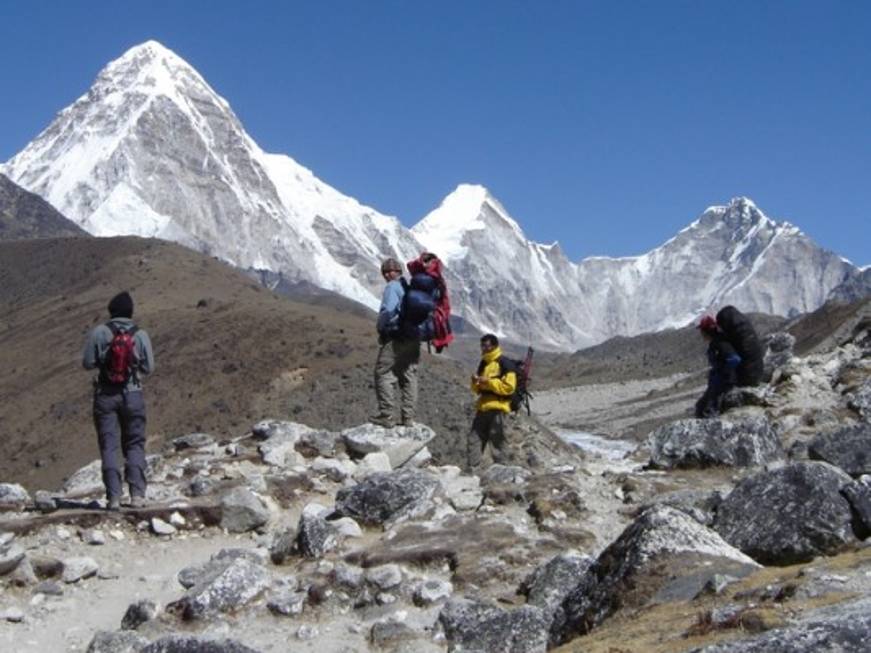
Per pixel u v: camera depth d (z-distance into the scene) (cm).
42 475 10725
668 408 10606
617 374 18150
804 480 925
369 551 1153
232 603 1055
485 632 911
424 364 8000
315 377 10744
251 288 16262
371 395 10244
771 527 911
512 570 1093
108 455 1350
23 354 14362
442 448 5191
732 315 1855
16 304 17988
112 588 1195
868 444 1278
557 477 1381
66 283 18225
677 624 719
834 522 892
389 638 975
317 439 1717
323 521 1211
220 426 10194
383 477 1321
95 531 1314
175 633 965
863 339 2088
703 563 813
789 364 1934
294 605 1052
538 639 891
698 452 1432
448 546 1148
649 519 846
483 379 1647
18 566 1181
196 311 13325
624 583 820
